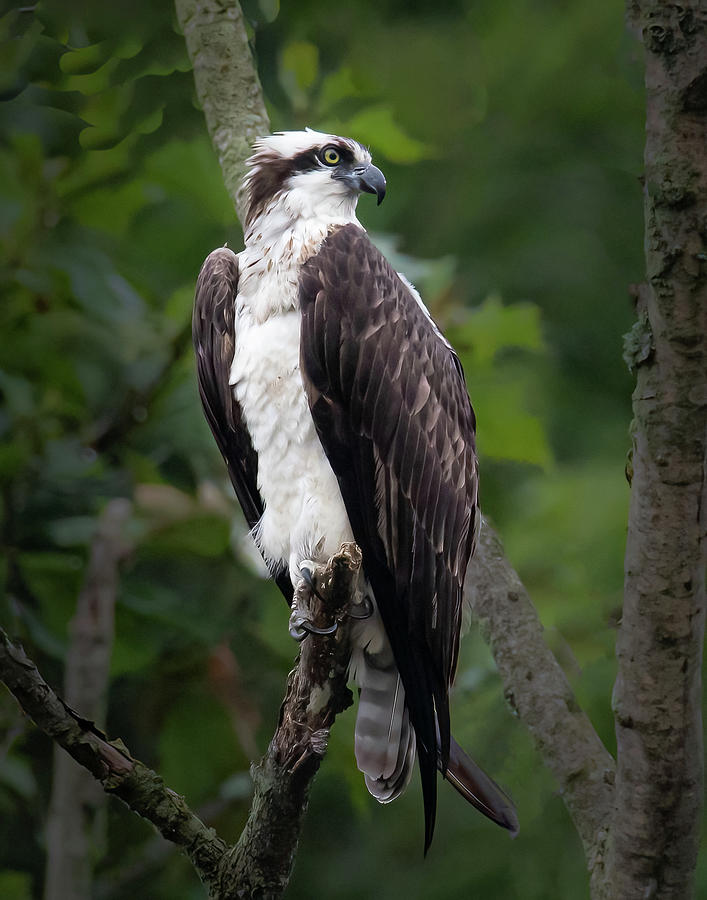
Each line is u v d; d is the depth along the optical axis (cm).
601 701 1001
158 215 1095
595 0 1377
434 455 869
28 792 1010
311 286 855
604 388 1390
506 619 780
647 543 607
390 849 1200
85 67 983
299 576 856
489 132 1448
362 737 837
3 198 1028
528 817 977
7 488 983
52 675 1059
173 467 1019
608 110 1395
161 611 988
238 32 949
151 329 1053
